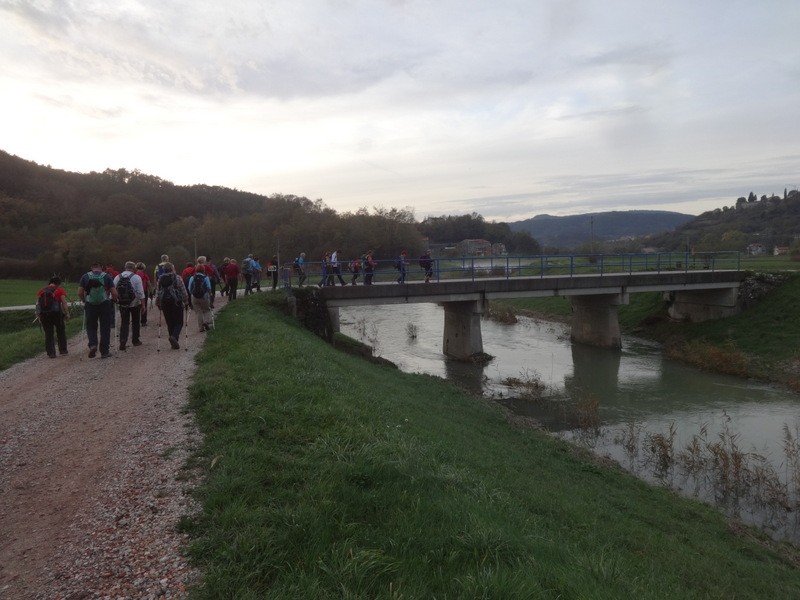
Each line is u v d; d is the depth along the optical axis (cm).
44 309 1255
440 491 562
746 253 6675
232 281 2139
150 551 425
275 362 1051
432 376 2214
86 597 370
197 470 574
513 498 704
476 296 2839
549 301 4716
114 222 8338
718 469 1405
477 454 962
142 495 524
